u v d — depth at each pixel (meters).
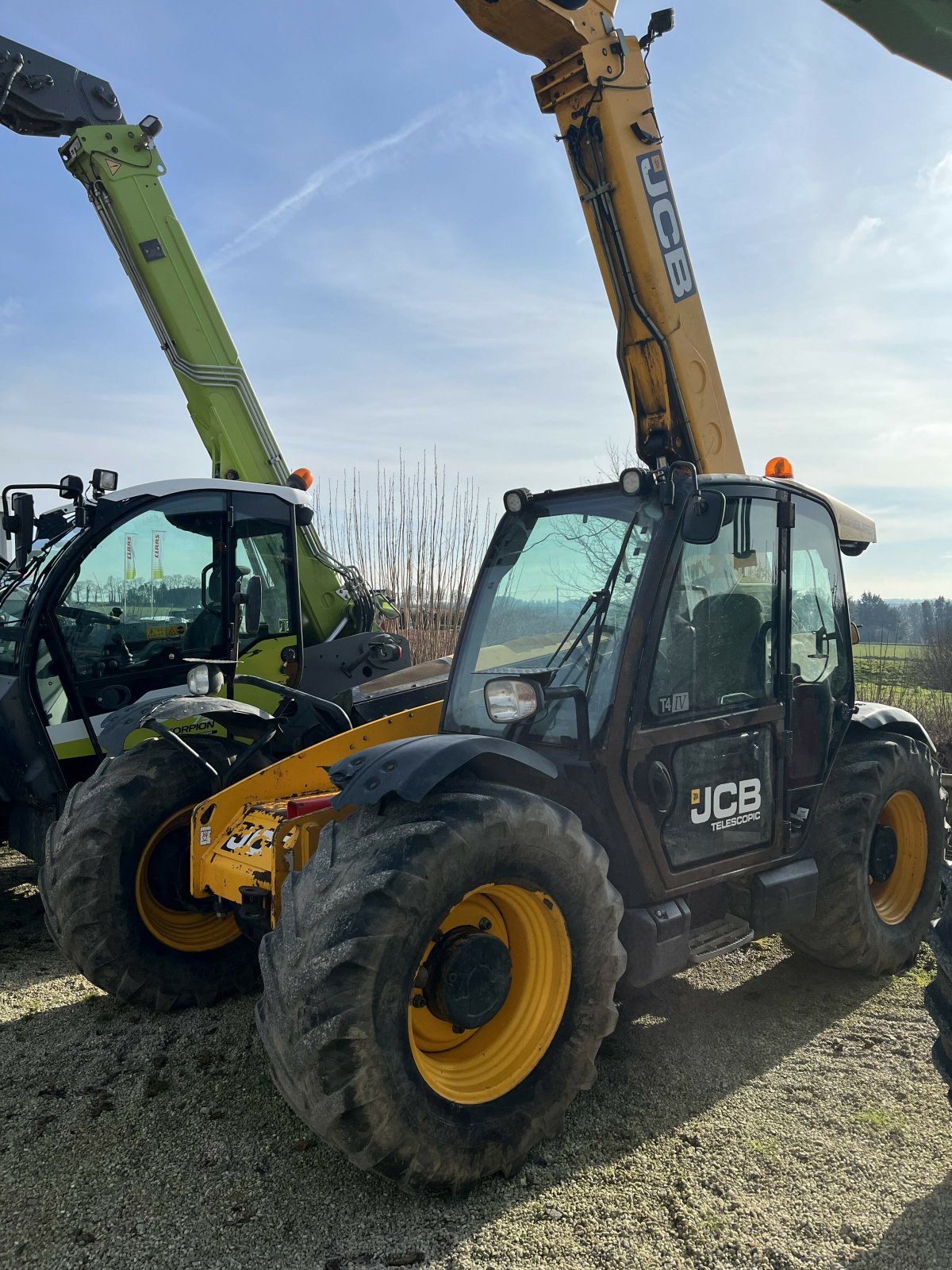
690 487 2.81
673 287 4.30
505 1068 2.44
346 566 6.31
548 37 4.11
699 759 2.94
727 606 3.06
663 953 2.76
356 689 4.65
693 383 4.37
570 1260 2.08
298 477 6.27
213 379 6.05
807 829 3.35
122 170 5.86
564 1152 2.49
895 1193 2.29
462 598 10.08
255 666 5.40
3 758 4.65
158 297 5.97
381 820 2.35
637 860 2.74
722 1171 2.39
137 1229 2.21
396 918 2.16
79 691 4.68
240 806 3.23
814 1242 2.12
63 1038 3.25
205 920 3.63
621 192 4.20
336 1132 2.10
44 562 4.91
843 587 3.68
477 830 2.30
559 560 3.05
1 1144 2.57
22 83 5.79
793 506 3.35
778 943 4.07
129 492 4.98
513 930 2.56
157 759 3.60
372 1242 2.15
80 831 3.39
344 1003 2.10
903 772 3.71
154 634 4.99
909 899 3.87
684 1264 2.06
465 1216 2.24
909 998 3.51
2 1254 2.13
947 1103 2.70
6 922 4.62
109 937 3.35
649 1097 2.77
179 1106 2.76
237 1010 3.51
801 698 3.38
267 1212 2.26
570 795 2.81
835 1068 2.94
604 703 2.75
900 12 1.94
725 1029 3.23
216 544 5.26
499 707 2.52
